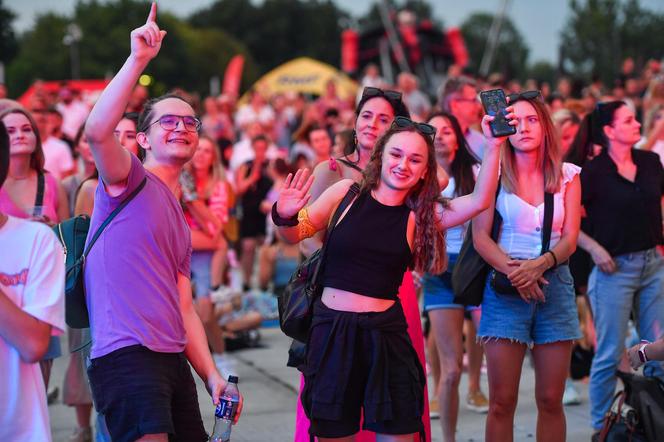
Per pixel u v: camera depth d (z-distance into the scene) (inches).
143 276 215.8
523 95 277.1
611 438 275.3
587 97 682.8
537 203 276.2
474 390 378.0
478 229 275.1
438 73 1769.2
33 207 323.6
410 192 233.3
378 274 225.9
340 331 223.9
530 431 343.9
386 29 1784.0
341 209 230.2
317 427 225.5
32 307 183.6
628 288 323.9
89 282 218.5
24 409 185.3
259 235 687.7
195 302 418.9
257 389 418.9
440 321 317.1
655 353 257.9
